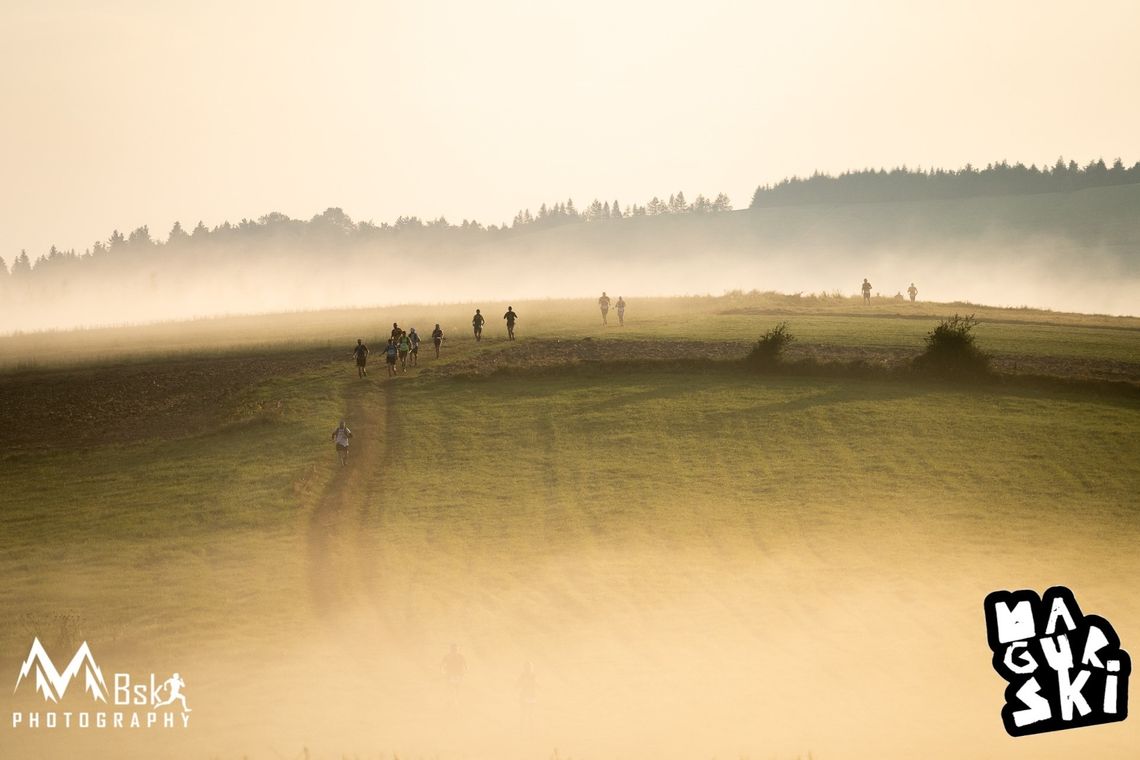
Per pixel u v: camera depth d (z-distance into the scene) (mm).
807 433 136875
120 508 118188
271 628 86188
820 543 101938
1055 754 61500
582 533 106812
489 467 129000
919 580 92188
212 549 104375
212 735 67562
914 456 126500
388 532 108562
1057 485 115438
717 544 102938
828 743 64125
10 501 124125
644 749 63875
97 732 68500
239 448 139250
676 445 134375
